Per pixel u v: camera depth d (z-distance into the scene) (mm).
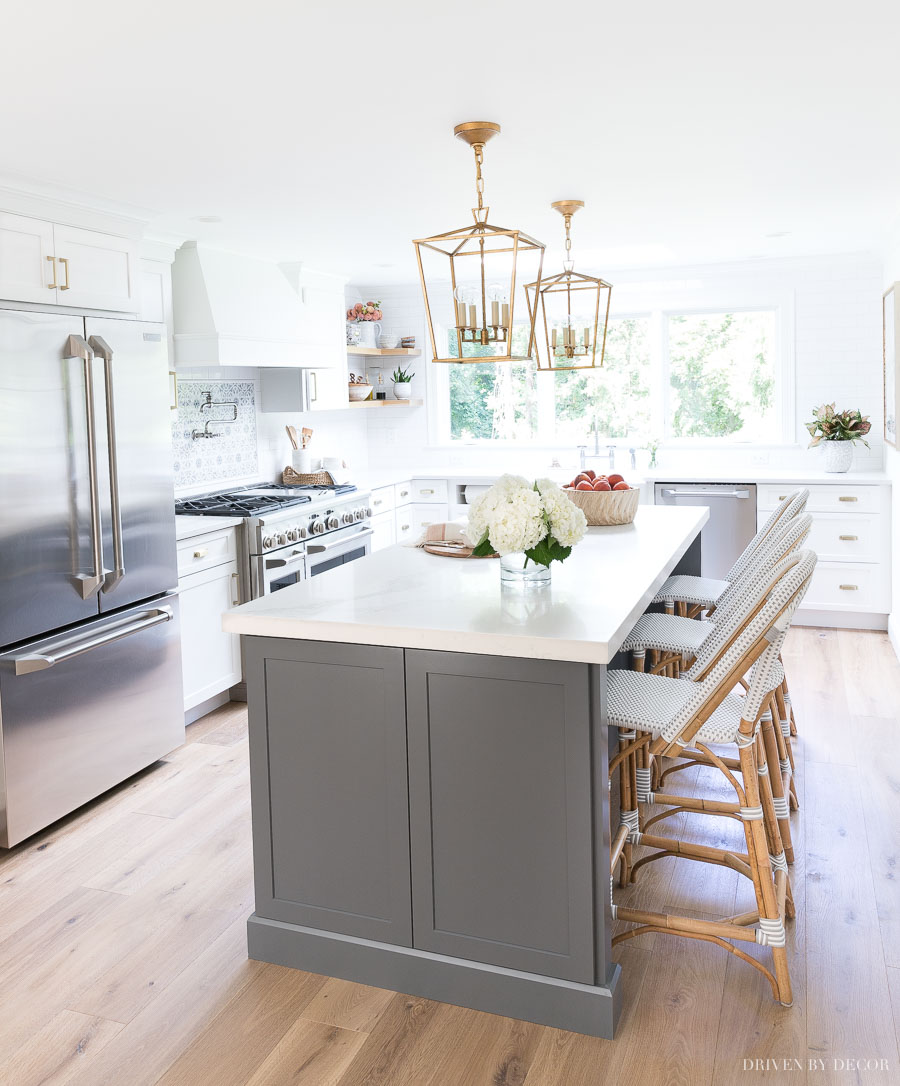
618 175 3711
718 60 2492
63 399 3359
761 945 2557
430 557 3324
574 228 4930
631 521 4000
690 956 2549
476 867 2328
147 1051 2211
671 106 2859
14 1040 2262
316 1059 2168
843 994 2348
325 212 4234
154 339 3836
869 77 2648
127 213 3965
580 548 3379
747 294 6508
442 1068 2125
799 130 3154
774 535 3209
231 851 3223
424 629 2256
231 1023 2307
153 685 3920
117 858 3191
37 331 3242
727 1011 2301
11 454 3156
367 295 7277
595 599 2539
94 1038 2264
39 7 2057
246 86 2576
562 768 2213
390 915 2434
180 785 3807
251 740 2529
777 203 4371
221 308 4875
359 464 7414
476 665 2260
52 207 3582
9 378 3133
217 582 4535
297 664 2451
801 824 3287
